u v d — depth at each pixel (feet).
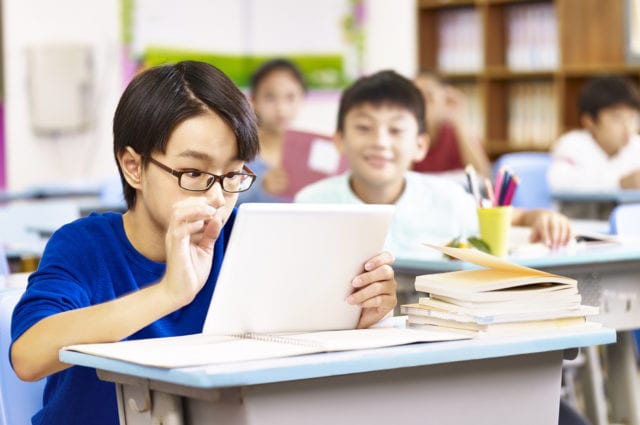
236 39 25.63
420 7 25.36
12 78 23.52
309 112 25.86
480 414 4.97
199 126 5.09
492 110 24.41
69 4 24.27
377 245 5.36
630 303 8.29
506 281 5.07
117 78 24.40
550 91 23.52
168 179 5.13
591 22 22.63
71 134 24.36
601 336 5.13
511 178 8.18
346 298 5.35
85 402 5.45
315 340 4.71
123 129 5.29
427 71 17.94
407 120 9.30
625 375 9.34
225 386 4.07
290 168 12.08
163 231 5.51
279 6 25.90
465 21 24.82
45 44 23.68
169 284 4.81
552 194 16.70
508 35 24.03
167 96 5.14
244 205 4.79
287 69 17.17
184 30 24.84
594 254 7.97
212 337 4.98
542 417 5.23
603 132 18.92
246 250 4.86
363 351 4.51
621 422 9.43
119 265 5.53
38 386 5.89
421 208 9.33
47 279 5.29
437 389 4.81
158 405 4.40
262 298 5.02
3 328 5.78
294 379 4.25
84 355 4.50
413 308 5.35
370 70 26.00
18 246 11.77
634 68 22.06
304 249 5.06
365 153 9.25
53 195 19.93
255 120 5.27
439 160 17.66
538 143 23.75
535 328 5.10
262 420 4.23
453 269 7.71
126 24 24.31
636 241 9.05
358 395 4.52
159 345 4.68
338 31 25.91
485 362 4.97
